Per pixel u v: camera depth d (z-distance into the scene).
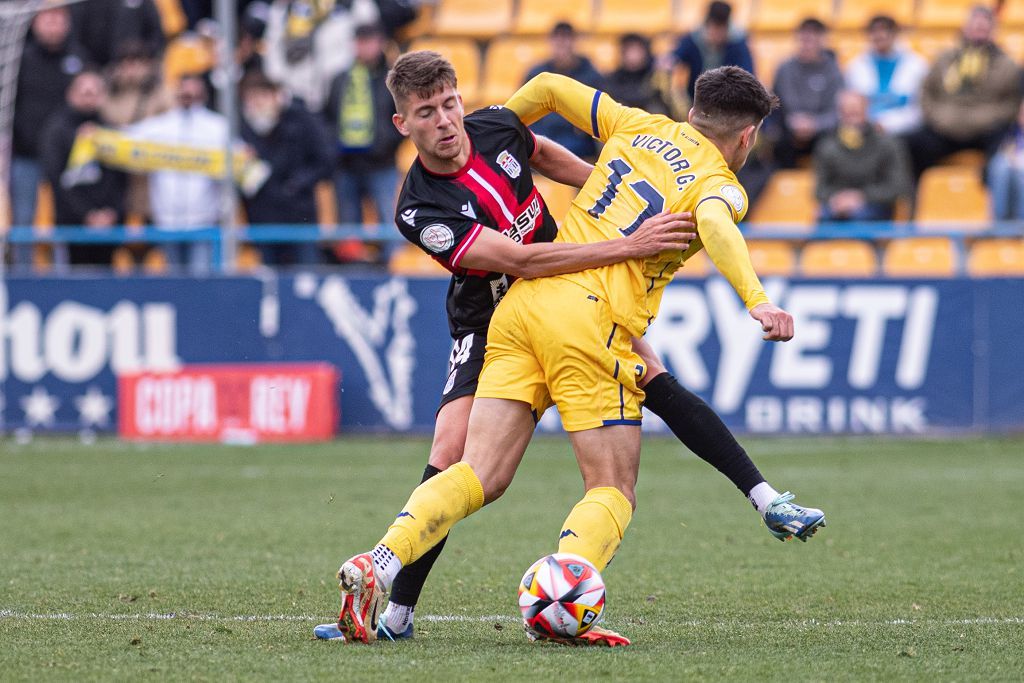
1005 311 37.25
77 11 47.34
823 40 44.41
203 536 23.02
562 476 31.47
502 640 14.65
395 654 13.64
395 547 13.75
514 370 14.41
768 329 13.41
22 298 39.69
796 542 22.44
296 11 47.53
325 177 43.00
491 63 51.91
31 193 45.03
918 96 44.50
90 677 12.57
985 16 43.06
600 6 53.06
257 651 13.79
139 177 43.56
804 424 37.75
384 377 38.97
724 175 14.74
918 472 31.33
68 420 39.72
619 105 15.67
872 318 37.56
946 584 18.55
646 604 17.17
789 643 14.47
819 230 38.72
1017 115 43.06
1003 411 37.34
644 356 15.32
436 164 14.80
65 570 19.58
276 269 41.06
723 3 42.44
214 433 38.75
